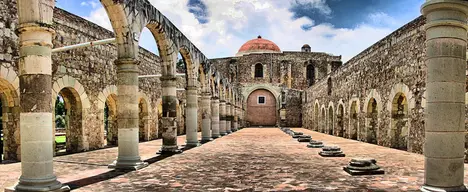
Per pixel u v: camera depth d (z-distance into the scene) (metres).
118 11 9.25
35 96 6.27
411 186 6.92
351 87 20.94
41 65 6.34
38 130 6.27
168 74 13.07
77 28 13.38
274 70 49.22
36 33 6.30
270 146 15.62
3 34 10.09
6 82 10.38
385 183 7.22
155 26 11.86
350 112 21.02
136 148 9.49
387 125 15.41
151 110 20.78
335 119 25.11
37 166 6.23
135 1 9.98
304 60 49.75
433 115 6.10
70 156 12.03
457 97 6.00
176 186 6.95
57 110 37.03
